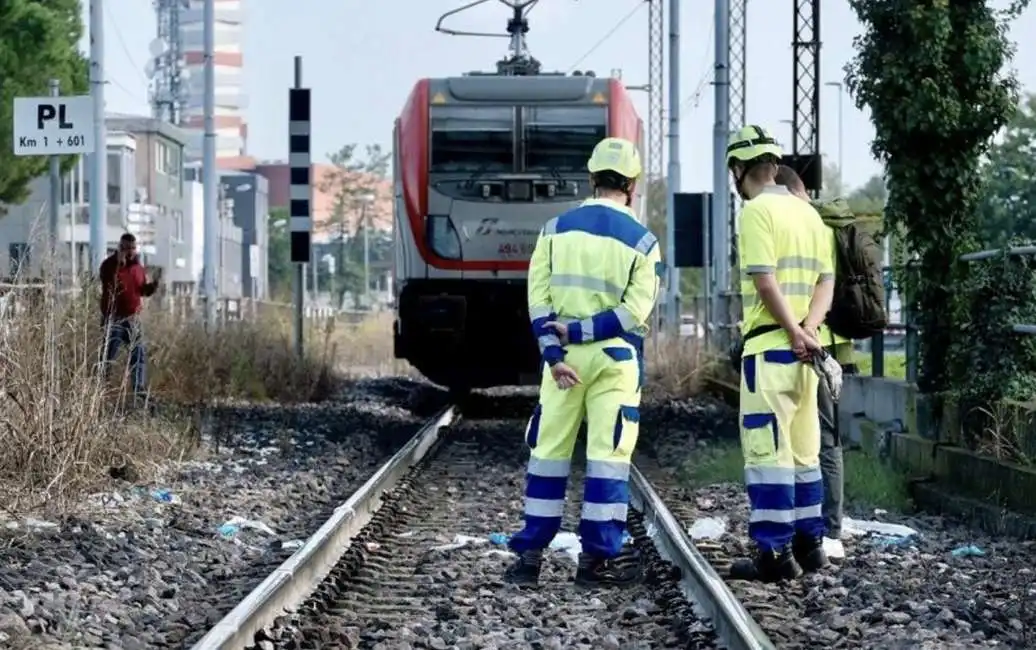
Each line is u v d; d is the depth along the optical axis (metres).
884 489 21.55
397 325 38.78
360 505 20.30
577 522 20.98
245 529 19.66
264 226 164.00
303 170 48.19
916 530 19.16
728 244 46.28
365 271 170.75
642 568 16.70
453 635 13.66
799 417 16.19
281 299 73.25
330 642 13.29
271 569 16.61
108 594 14.94
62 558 16.56
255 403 40.44
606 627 13.88
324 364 46.97
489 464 28.69
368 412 39.75
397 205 38.81
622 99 37.03
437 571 16.83
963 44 23.34
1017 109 23.47
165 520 20.08
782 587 15.57
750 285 16.02
